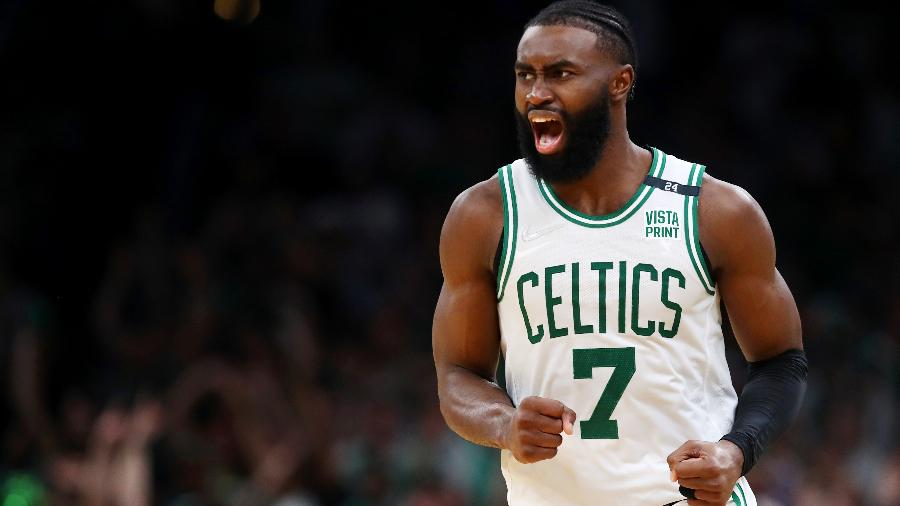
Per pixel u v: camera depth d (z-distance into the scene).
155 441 21.77
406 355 27.42
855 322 29.28
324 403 24.78
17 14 30.50
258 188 29.81
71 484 21.86
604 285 10.05
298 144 31.33
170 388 24.17
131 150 30.42
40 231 28.98
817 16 35.31
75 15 30.70
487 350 10.73
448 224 10.57
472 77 33.97
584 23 10.01
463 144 32.75
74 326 28.05
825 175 33.38
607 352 10.05
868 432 26.06
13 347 24.27
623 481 10.05
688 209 10.19
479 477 24.02
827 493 23.89
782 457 24.16
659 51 34.44
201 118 30.70
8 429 23.89
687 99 34.31
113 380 24.78
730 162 33.22
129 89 30.66
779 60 34.62
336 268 28.94
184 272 26.11
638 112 33.94
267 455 22.77
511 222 10.32
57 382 26.14
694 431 10.12
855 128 34.16
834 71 34.66
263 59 32.12
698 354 10.20
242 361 25.14
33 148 29.70
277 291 26.92
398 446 24.50
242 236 28.31
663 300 10.04
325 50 33.06
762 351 10.52
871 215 32.50
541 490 10.29
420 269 29.88
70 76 30.56
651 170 10.33
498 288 10.41
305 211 30.39
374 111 32.28
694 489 9.24
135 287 26.02
